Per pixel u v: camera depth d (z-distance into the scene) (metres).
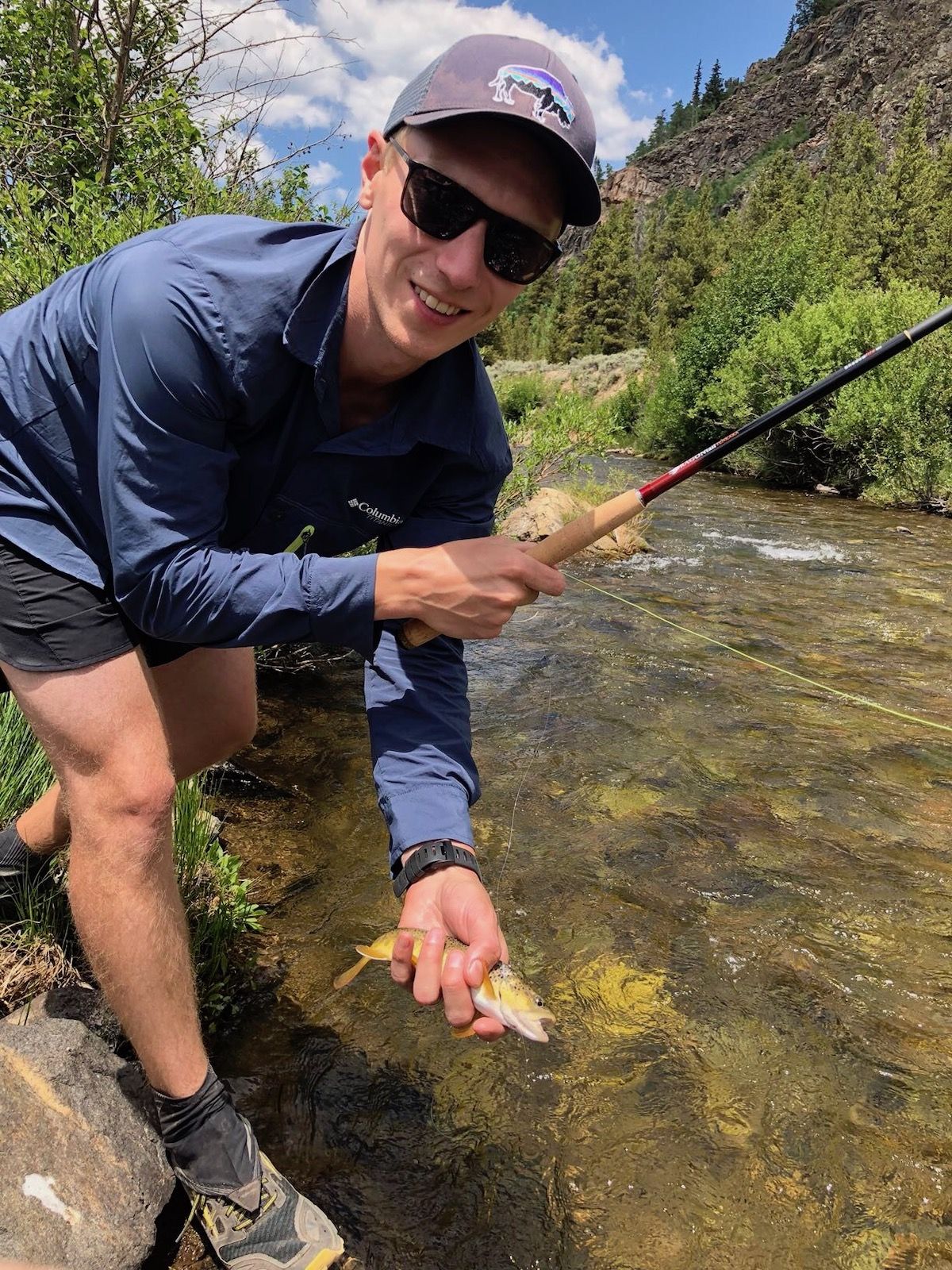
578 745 3.95
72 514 1.56
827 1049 2.20
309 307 1.46
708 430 18.56
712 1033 2.23
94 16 5.30
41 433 1.54
